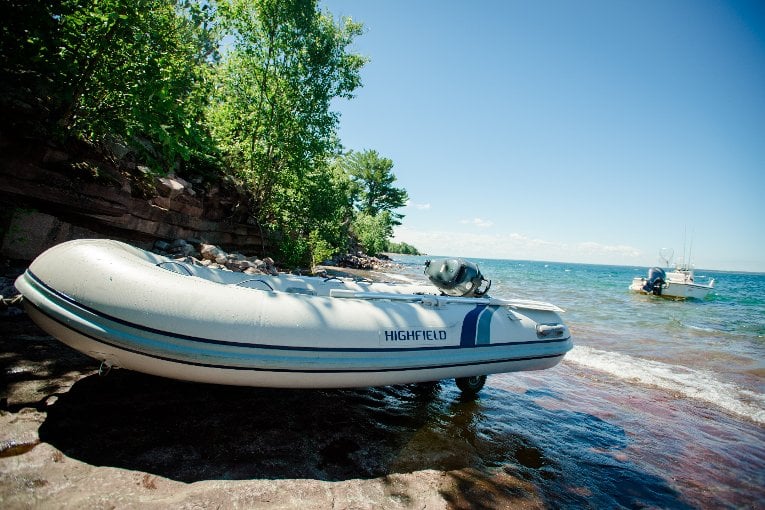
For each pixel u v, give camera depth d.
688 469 2.95
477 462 2.68
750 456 3.24
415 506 2.09
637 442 3.36
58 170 5.18
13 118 4.53
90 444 2.11
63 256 2.48
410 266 37.53
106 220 6.07
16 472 1.78
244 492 1.96
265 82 11.03
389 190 51.03
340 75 12.11
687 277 24.25
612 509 2.33
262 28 10.94
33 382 2.62
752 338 9.79
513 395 4.26
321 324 2.70
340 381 2.75
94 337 2.24
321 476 2.23
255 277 4.04
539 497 2.36
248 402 2.96
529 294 17.84
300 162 11.81
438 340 3.20
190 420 2.56
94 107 5.11
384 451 2.64
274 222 12.98
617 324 10.80
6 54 4.16
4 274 4.41
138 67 4.88
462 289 4.22
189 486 1.93
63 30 4.39
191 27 5.55
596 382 5.11
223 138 10.34
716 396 4.84
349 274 18.72
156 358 2.29
